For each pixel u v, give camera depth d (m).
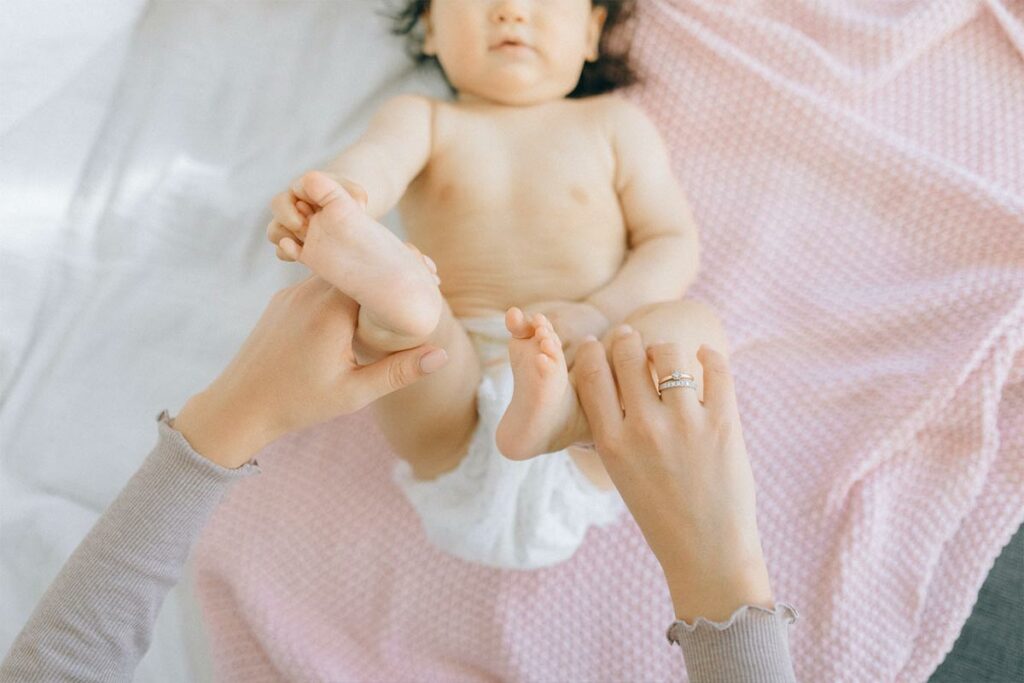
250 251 1.31
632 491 0.73
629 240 1.24
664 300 1.13
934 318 1.20
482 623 1.12
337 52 1.38
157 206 1.29
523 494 1.00
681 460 0.72
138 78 1.35
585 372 0.80
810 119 1.29
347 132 1.36
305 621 1.14
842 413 1.19
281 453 1.21
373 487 1.20
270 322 0.75
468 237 1.17
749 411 1.21
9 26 1.13
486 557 1.04
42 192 1.24
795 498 1.16
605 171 1.21
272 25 1.38
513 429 0.79
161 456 0.73
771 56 1.33
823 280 1.28
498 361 1.02
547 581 1.13
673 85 1.33
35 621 0.70
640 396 0.76
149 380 1.23
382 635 1.14
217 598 1.15
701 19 1.35
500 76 1.17
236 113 1.36
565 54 1.18
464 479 1.02
